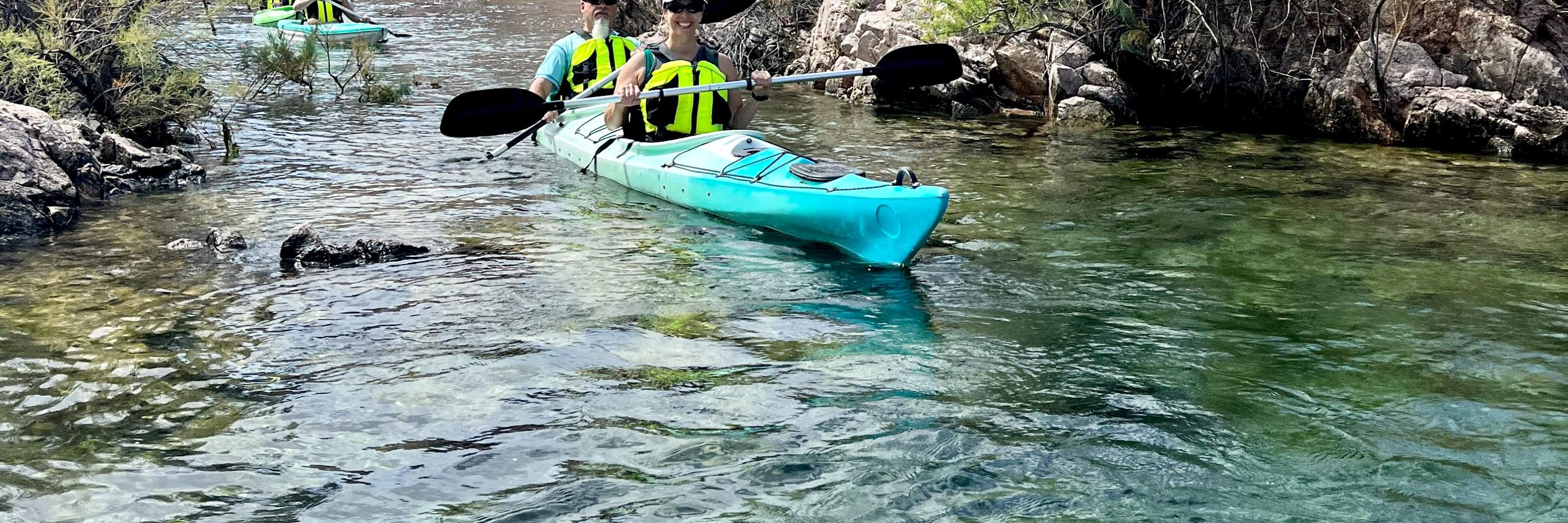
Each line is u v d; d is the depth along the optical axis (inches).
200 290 197.8
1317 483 127.1
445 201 272.1
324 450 134.6
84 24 327.0
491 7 812.6
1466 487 126.5
